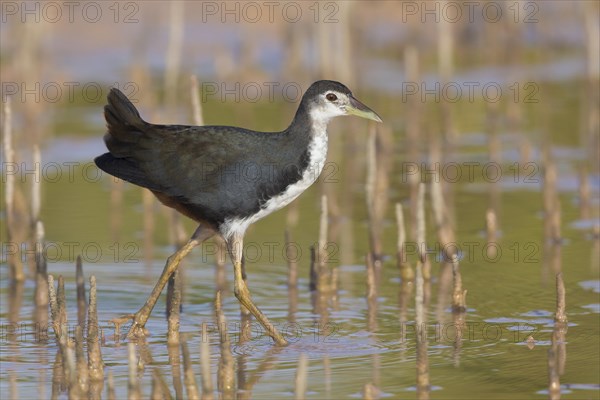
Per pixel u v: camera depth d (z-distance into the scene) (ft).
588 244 50.06
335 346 38.27
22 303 43.50
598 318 40.73
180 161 39.22
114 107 39.60
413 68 75.10
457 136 68.59
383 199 57.11
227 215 39.42
